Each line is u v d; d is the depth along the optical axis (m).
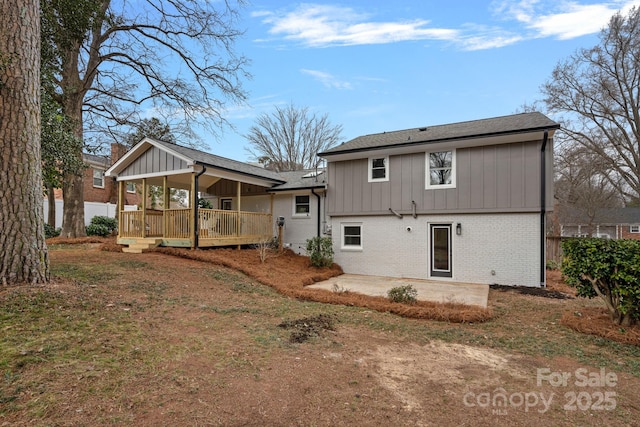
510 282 9.84
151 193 21.44
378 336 4.94
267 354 3.87
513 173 9.79
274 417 2.60
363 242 12.26
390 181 11.68
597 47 19.66
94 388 2.73
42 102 7.02
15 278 4.70
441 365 3.88
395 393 3.13
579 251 5.70
